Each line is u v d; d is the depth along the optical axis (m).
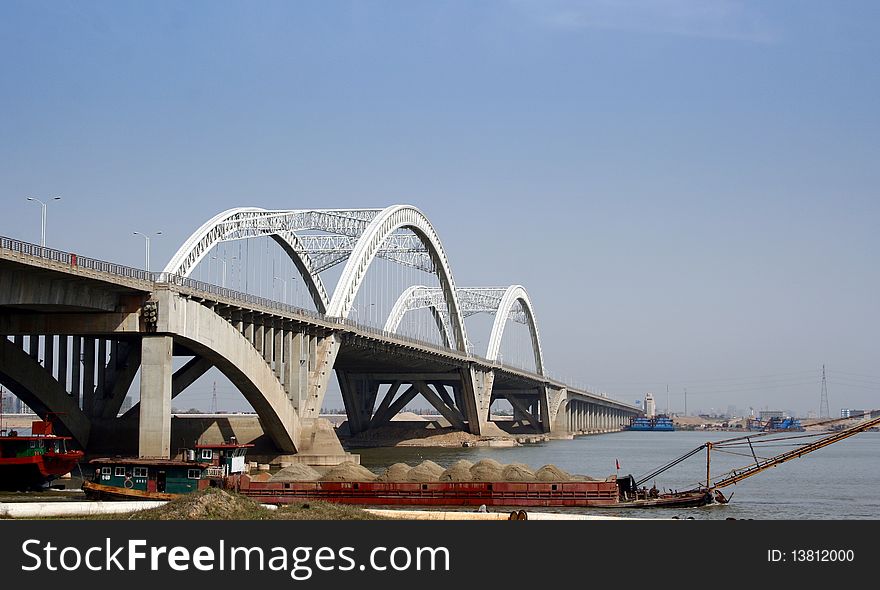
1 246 68.38
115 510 63.88
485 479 83.31
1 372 90.00
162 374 85.56
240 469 87.31
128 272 84.19
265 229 134.00
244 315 103.50
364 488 80.94
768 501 89.56
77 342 100.38
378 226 144.25
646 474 126.94
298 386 114.44
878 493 99.62
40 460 80.00
